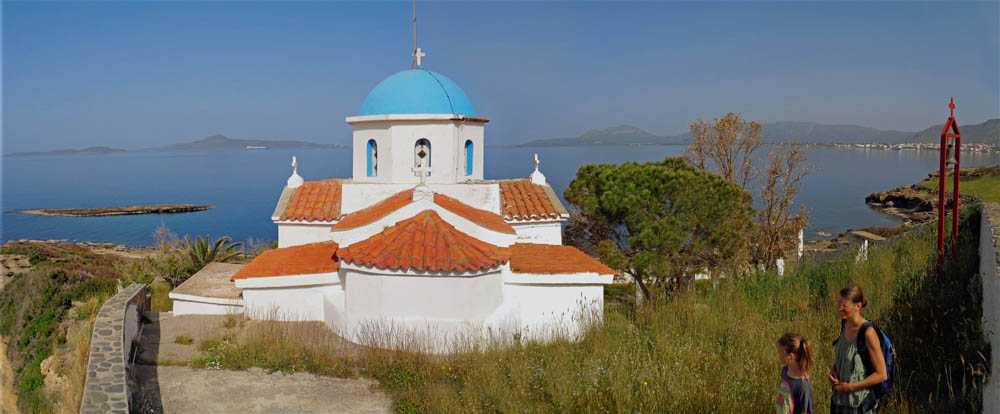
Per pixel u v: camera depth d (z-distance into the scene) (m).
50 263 20.97
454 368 9.83
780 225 26.17
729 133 28.41
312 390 9.24
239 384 9.36
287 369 9.90
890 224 62.50
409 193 13.49
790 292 13.02
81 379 9.18
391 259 10.99
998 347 6.83
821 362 8.73
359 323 11.09
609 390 8.55
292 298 12.54
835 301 11.73
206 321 12.68
